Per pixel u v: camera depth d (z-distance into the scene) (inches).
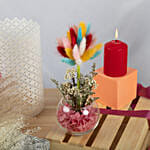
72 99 29.7
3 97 31.3
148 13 42.6
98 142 30.5
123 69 36.1
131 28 43.9
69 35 29.5
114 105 36.7
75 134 31.4
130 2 42.3
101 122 33.7
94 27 44.1
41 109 36.9
